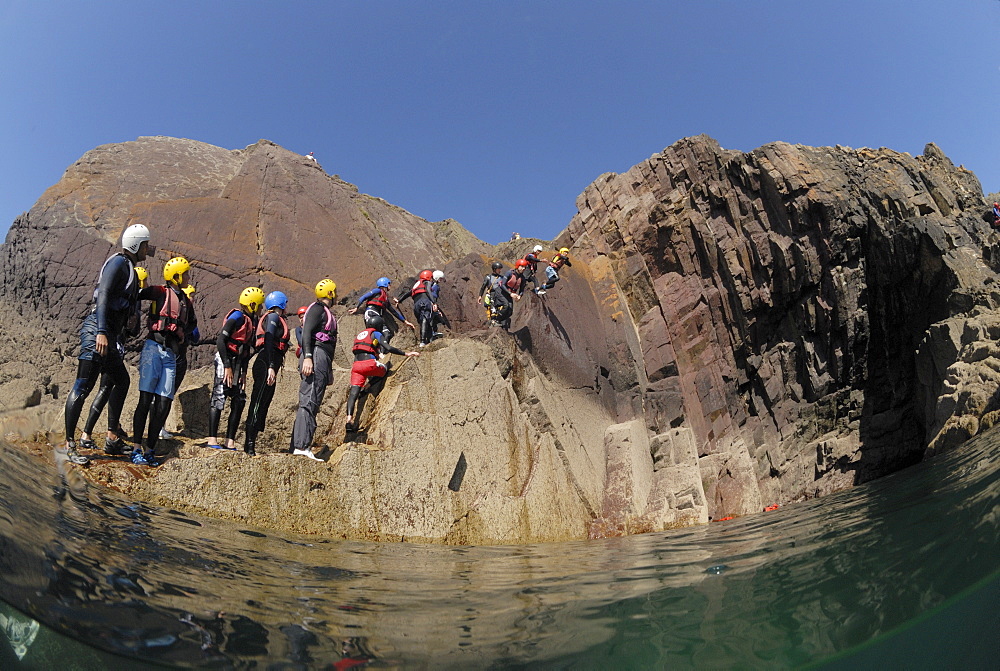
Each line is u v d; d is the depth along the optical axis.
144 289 6.52
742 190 16.44
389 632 3.33
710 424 14.52
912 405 14.66
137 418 6.27
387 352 9.40
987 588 3.33
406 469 8.04
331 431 9.39
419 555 6.26
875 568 4.03
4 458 4.92
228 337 7.41
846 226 14.95
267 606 3.49
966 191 17.09
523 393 11.07
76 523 4.07
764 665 2.82
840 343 14.88
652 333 15.58
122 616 2.90
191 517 5.59
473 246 22.39
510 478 9.76
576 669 2.85
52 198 11.09
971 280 13.99
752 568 4.73
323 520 6.88
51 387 8.67
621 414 13.86
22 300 9.62
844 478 13.95
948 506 5.41
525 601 4.10
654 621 3.53
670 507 12.20
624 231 17.33
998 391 10.80
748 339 15.62
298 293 12.63
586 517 10.84
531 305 12.61
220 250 11.95
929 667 2.76
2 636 2.34
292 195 14.13
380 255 15.55
